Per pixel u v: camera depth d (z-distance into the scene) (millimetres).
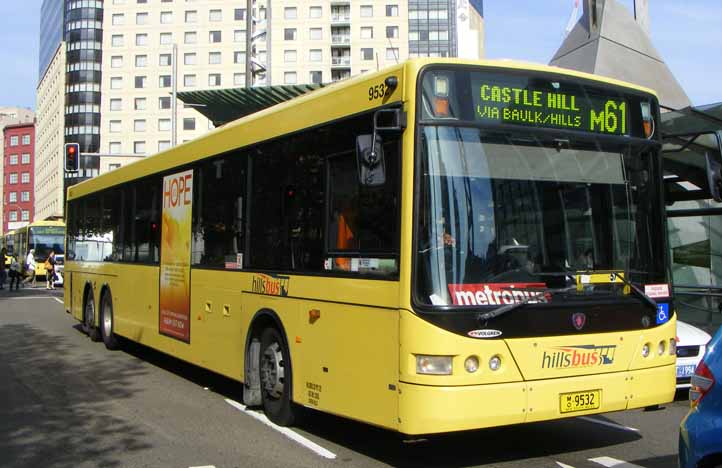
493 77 5734
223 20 95562
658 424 7668
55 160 107875
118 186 12883
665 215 6398
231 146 8438
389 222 5582
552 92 5965
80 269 15484
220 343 8492
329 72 94750
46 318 19375
